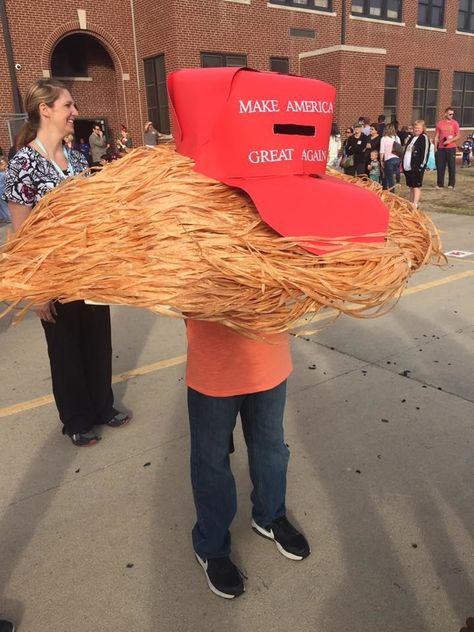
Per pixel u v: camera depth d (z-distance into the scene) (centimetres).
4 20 1526
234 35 1748
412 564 212
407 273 141
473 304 502
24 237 143
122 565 216
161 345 435
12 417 330
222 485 193
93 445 298
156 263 131
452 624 187
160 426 315
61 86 253
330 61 1820
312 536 227
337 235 139
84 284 132
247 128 142
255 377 182
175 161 154
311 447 288
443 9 2225
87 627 190
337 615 192
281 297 132
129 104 1842
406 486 256
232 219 140
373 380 358
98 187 147
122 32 1769
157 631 188
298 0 1866
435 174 1599
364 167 1194
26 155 249
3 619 191
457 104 2402
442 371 368
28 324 492
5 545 227
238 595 199
